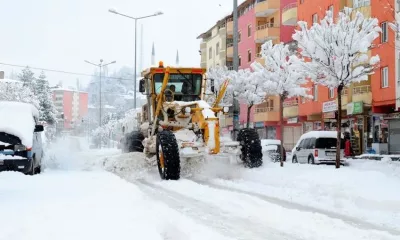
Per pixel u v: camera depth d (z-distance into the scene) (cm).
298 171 1397
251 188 1166
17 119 1557
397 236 681
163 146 1318
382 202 931
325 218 793
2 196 979
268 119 4872
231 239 643
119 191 1062
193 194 1057
